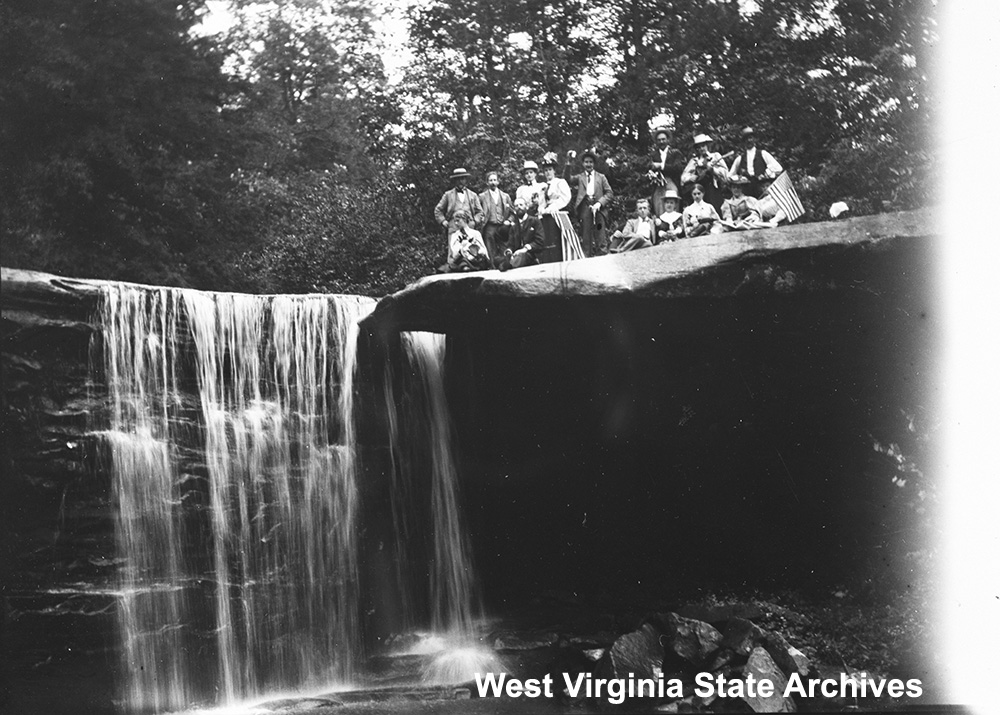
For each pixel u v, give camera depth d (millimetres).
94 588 15250
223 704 15680
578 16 32156
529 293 15070
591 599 19125
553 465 19672
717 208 17250
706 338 17812
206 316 16719
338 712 14180
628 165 28250
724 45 28781
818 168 26328
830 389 18203
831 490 18781
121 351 15898
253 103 33781
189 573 16000
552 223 17734
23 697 14750
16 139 25406
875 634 15750
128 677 15258
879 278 15109
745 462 19188
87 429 15523
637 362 18719
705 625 13719
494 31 32844
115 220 26531
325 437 17594
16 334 15195
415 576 18359
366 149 35156
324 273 28609
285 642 16672
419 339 18984
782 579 18719
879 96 25047
